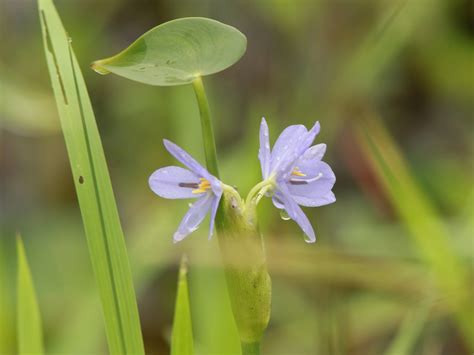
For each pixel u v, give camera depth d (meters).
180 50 0.29
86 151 0.31
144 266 0.48
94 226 0.31
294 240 0.46
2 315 0.45
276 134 0.57
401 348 0.39
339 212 0.60
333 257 0.41
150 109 0.66
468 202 0.51
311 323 0.52
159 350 0.59
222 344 0.41
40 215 0.64
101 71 0.29
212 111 0.65
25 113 0.59
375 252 0.47
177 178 0.30
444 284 0.39
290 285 0.52
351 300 0.50
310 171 0.30
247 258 0.30
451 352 0.47
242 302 0.30
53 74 0.31
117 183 0.66
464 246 0.46
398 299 0.46
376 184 0.50
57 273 0.58
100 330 0.46
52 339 0.53
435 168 0.65
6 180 0.66
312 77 0.66
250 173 0.46
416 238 0.39
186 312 0.31
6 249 0.60
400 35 0.57
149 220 0.53
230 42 0.29
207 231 0.42
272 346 0.52
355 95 0.58
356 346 0.49
